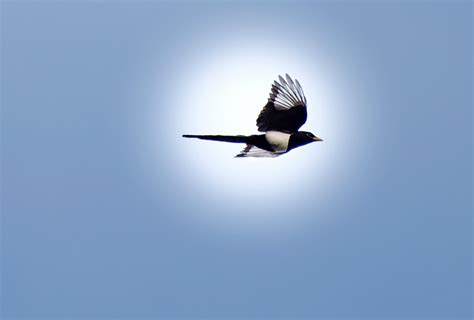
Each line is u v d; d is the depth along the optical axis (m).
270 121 22.84
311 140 22.91
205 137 22.53
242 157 22.36
